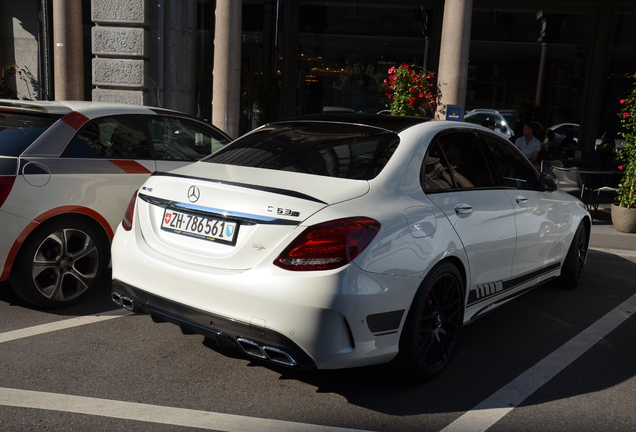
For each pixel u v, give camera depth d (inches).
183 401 130.2
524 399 139.5
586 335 188.1
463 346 173.0
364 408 131.0
